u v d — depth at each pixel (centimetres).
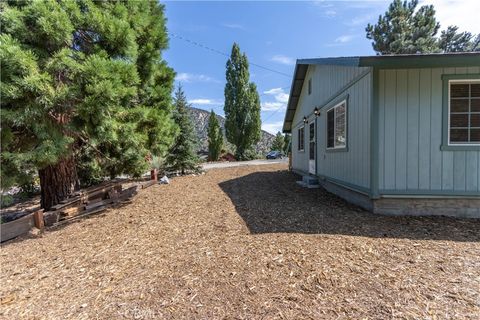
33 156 425
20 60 380
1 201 510
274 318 208
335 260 297
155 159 1234
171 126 755
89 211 577
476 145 468
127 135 540
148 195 747
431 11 1530
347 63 498
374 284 247
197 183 961
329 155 764
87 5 484
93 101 433
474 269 272
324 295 234
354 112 585
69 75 444
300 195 692
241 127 2742
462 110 473
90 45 514
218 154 2777
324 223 436
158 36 707
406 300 223
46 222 500
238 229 416
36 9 410
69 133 502
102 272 299
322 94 841
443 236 372
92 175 862
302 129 1130
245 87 2705
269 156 3142
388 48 1562
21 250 389
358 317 205
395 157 487
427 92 478
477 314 204
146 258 328
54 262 337
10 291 271
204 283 262
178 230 430
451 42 1605
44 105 418
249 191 761
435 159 479
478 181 471
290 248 333
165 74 773
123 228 459
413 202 490
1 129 424
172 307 227
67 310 232
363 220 452
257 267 288
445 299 223
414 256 305
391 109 485
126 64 488
